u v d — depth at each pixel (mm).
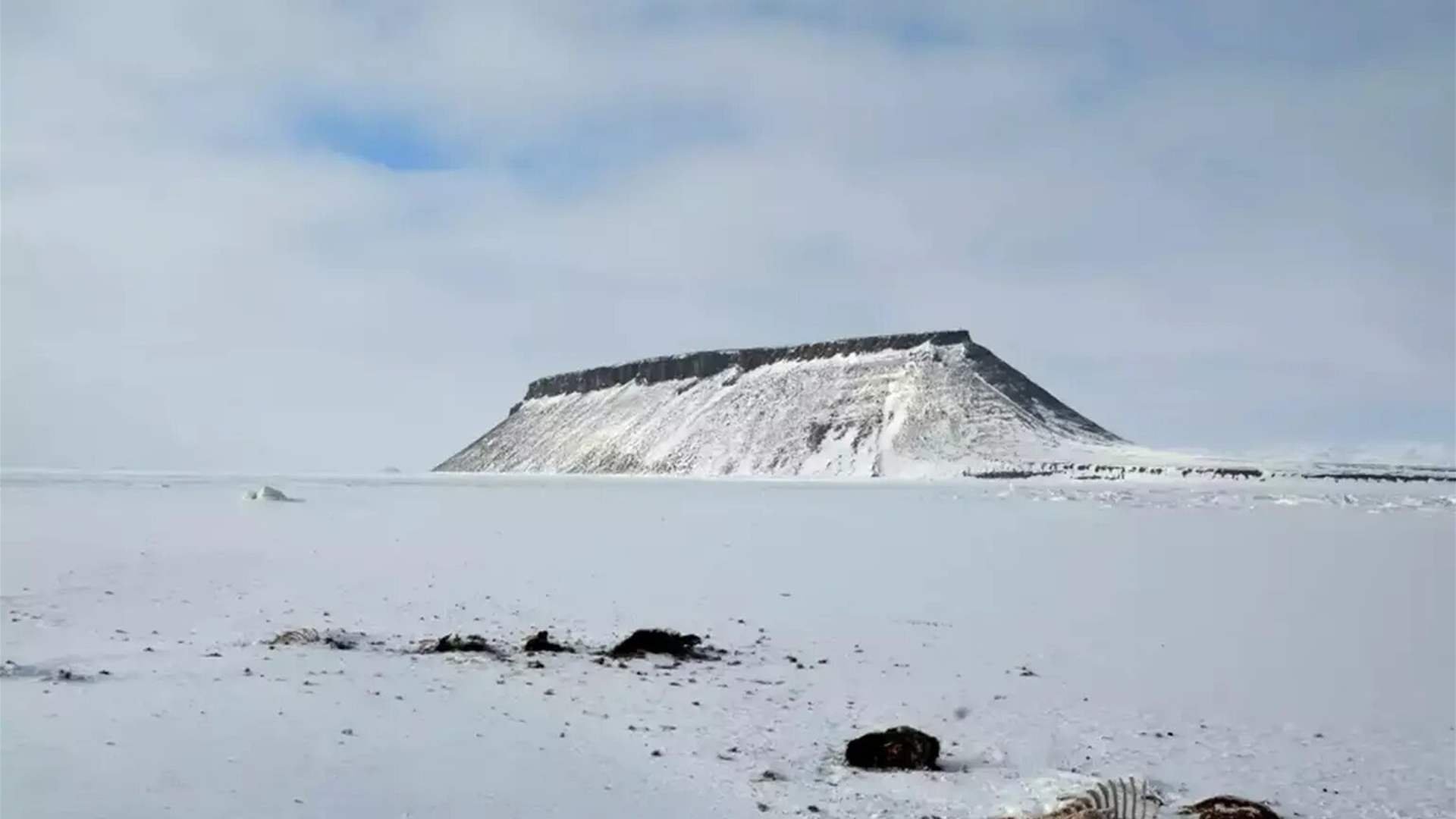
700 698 14969
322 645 17609
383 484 108438
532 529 44281
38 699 12375
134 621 20078
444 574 28688
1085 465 133125
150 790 9164
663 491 88938
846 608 23469
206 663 15266
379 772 10195
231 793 9219
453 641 18062
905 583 27391
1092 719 14461
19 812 8453
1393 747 13344
